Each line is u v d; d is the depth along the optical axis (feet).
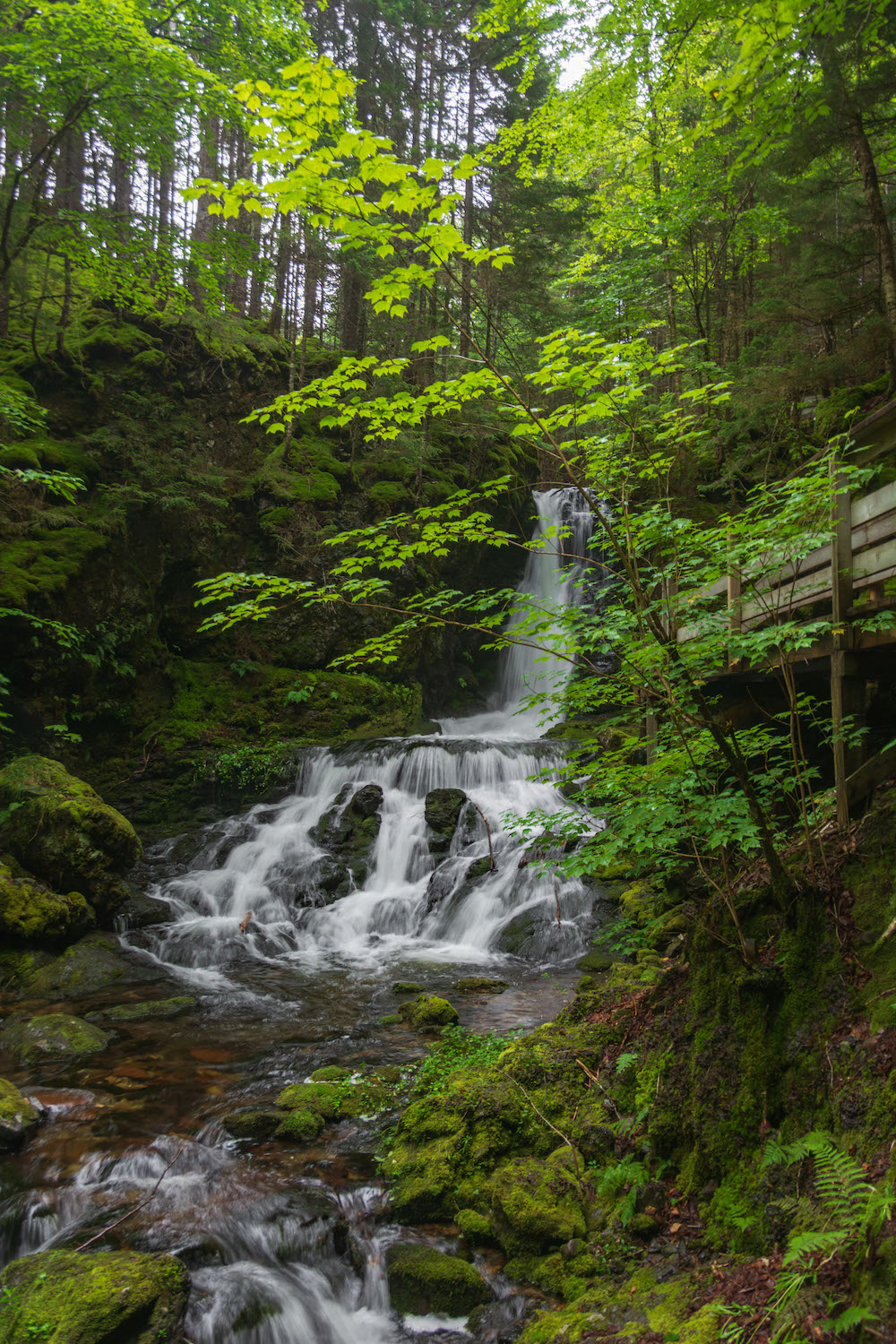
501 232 68.85
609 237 51.26
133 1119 18.88
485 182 69.36
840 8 19.98
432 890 38.17
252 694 55.72
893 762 18.17
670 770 16.83
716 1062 14.21
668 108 53.36
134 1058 22.59
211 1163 16.81
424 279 12.54
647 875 33.63
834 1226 9.96
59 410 52.90
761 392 42.86
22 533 46.70
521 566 71.77
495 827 41.27
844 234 45.60
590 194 66.80
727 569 15.11
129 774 49.08
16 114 48.73
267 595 15.12
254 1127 18.02
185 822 47.60
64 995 28.37
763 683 29.30
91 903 33.96
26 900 30.81
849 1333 8.54
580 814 18.65
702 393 14.66
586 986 22.00
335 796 47.01
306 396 13.66
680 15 26.45
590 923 32.63
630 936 25.75
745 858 18.79
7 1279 12.91
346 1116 18.70
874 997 12.60
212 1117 18.88
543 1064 17.26
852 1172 9.95
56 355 53.57
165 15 46.29
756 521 14.62
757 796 18.24
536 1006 25.77
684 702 15.47
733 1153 12.94
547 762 47.34
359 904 38.29
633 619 14.62
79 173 64.75
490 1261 13.61
